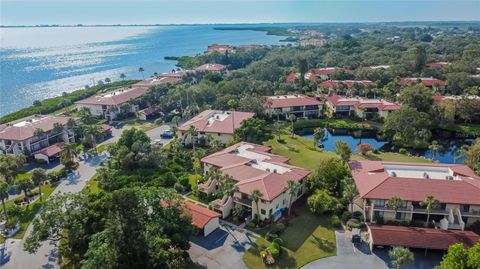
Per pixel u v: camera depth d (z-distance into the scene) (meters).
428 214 68.62
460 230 66.12
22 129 113.25
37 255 63.97
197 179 87.94
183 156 102.62
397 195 69.38
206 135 118.50
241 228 70.44
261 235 68.12
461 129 127.69
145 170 93.25
